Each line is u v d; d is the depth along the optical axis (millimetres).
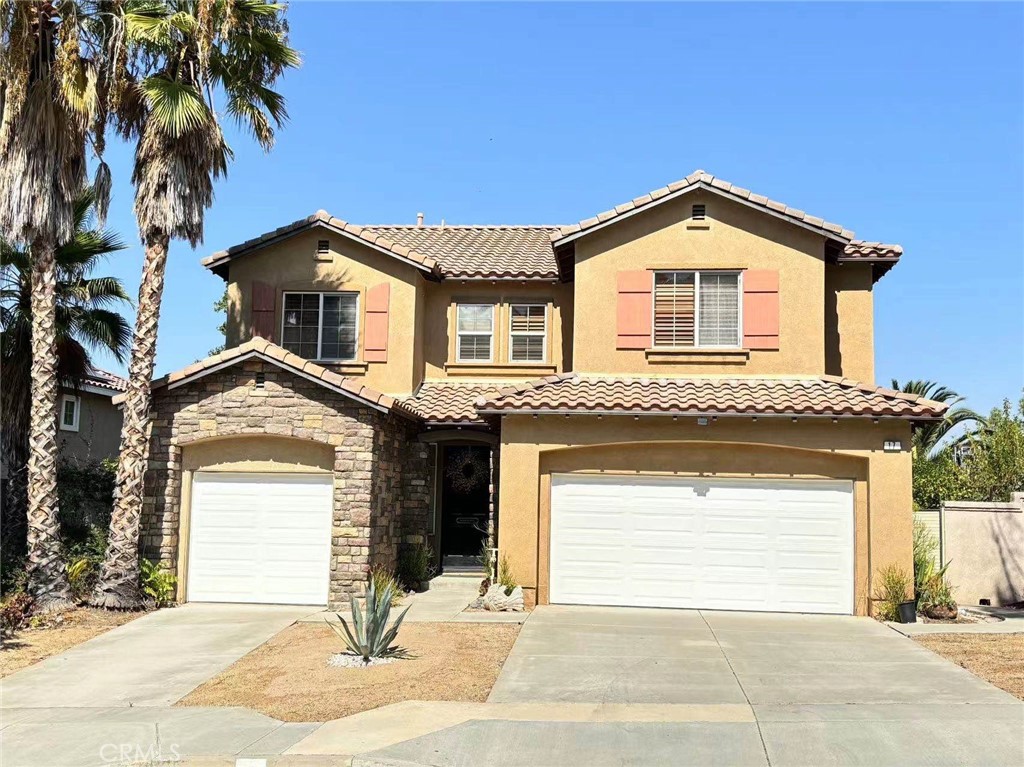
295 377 17578
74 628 15586
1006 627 15258
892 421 16469
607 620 15758
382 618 12977
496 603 16594
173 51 17203
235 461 17984
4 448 20391
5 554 18516
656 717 10211
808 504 16906
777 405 16297
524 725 9930
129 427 17062
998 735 9453
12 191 16344
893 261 19438
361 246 21109
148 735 10055
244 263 21281
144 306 17172
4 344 20172
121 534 16875
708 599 16906
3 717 10945
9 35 16094
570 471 17391
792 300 18344
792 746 9281
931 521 19438
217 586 17828
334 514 17250
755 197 18359
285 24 18797
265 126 18906
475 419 19328
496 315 21969
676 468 17203
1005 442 21531
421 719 10141
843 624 15602
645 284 18703
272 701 11258
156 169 16953
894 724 9852
